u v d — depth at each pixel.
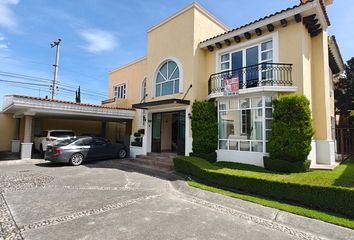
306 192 5.43
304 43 9.35
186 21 12.38
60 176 8.74
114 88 20.39
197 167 8.51
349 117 19.12
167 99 12.10
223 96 10.69
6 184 7.34
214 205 5.75
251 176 6.68
